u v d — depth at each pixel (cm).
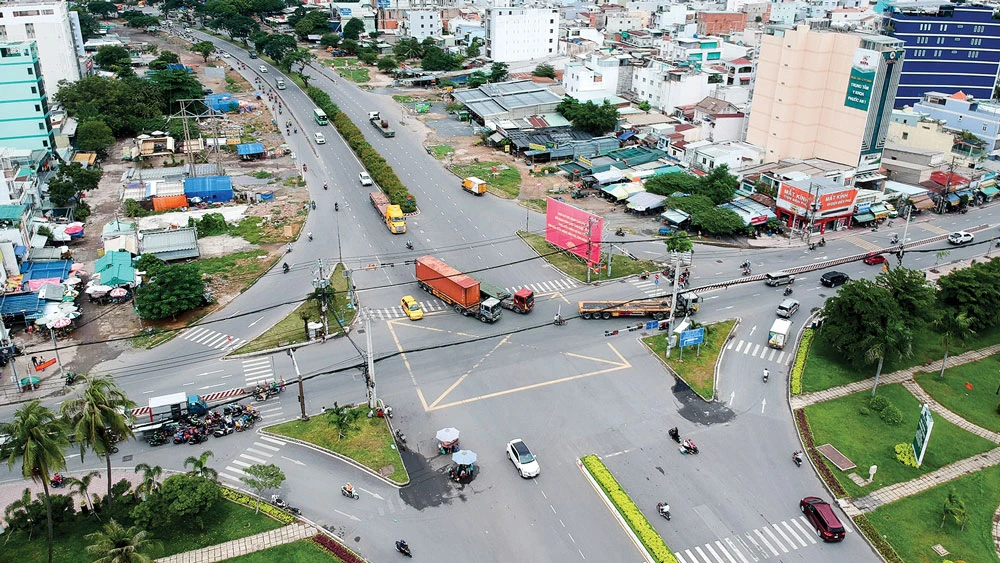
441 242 13325
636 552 6481
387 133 19950
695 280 11900
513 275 12012
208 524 6731
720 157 15862
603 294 11369
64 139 17938
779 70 15800
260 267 12238
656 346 9912
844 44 14750
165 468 7525
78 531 6644
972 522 6869
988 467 7656
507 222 14312
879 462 7675
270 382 8994
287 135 19962
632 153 17388
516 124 19912
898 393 8969
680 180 15075
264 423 8294
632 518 6756
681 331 9438
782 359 9694
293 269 12181
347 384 9044
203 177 15688
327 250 12925
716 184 14538
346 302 11069
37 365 9225
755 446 7938
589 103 19612
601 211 14838
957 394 8988
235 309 10869
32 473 5903
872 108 14662
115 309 10850
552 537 6650
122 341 9988
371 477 7438
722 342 10044
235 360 9562
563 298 11269
